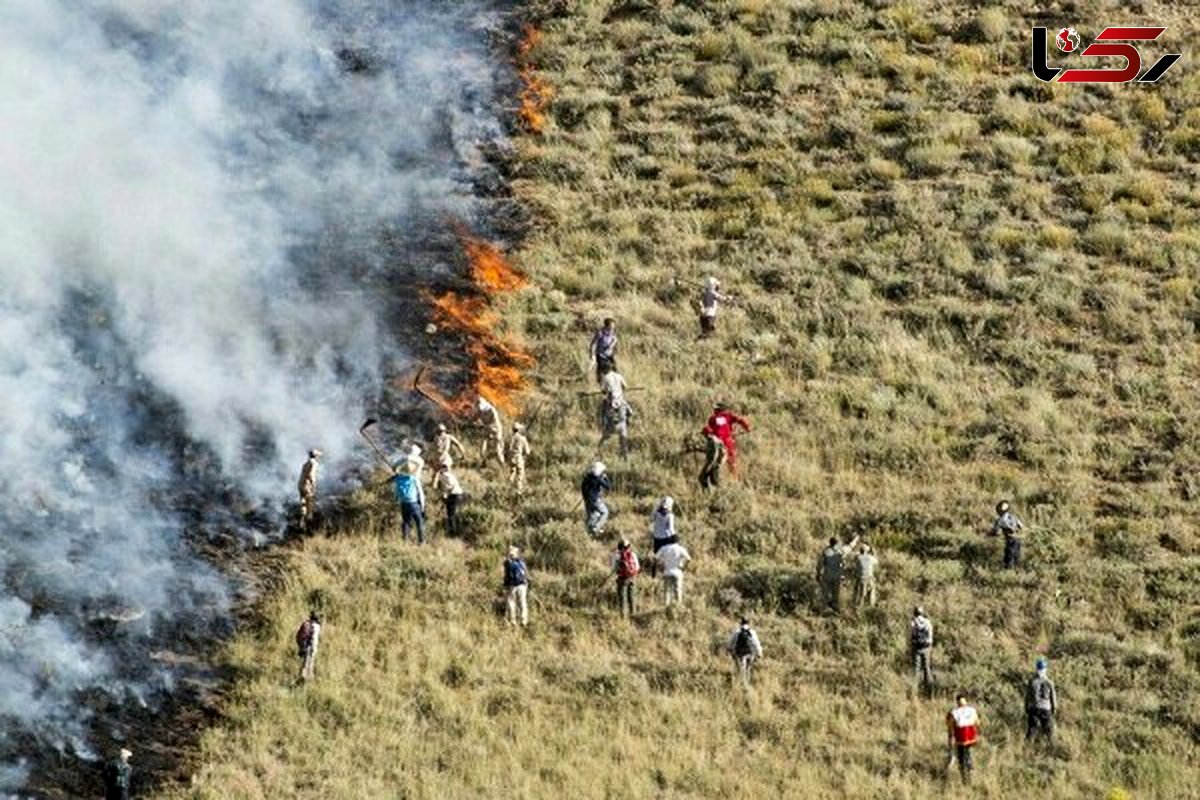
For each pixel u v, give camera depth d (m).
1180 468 164.88
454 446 161.12
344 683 137.50
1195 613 147.38
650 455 164.50
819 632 144.75
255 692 135.75
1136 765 131.25
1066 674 140.38
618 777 128.62
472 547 153.38
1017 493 160.88
